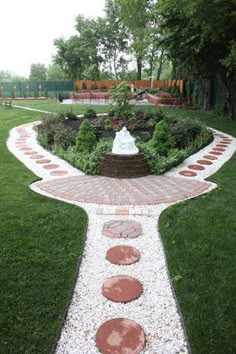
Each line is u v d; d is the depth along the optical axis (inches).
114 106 416.5
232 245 132.3
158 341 88.0
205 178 229.0
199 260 122.3
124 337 89.1
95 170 239.1
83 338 88.5
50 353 82.0
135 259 127.0
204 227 147.7
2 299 99.3
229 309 96.8
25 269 115.0
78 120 455.8
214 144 356.5
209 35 417.4
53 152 302.2
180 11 406.3
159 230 150.7
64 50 1348.4
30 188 201.3
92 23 1339.8
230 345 84.4
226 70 517.0
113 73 1481.3
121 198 189.9
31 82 1359.5
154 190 204.1
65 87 1381.6
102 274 117.2
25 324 90.3
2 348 82.4
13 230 142.6
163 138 283.3
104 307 100.4
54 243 133.6
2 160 271.6
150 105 767.1
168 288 109.7
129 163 232.2
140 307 100.8
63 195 193.6
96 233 147.8
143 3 868.6
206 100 682.8
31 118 553.6
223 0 358.3
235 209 168.1
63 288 105.7
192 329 89.7
